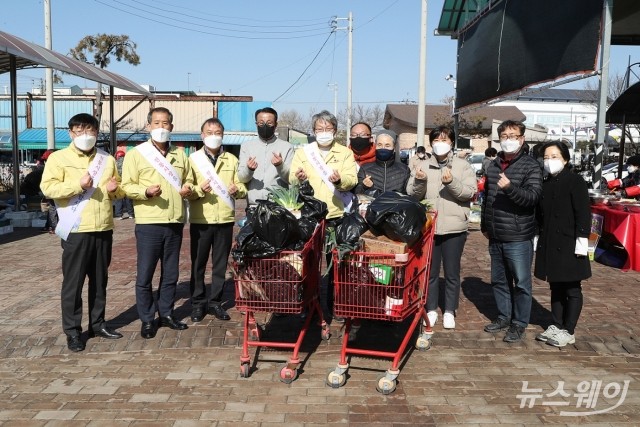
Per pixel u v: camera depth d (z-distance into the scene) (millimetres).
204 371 4879
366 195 5637
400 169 6059
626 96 14453
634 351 5340
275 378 4742
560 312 5574
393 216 4352
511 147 5422
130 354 5266
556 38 11555
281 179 6066
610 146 32062
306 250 4562
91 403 4266
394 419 4031
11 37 11555
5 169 25125
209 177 5949
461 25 20250
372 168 6066
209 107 36969
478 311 6621
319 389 4535
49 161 5180
